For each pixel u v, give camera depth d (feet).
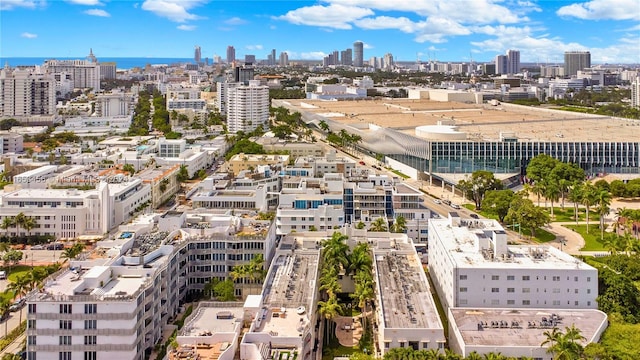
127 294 597.11
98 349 573.33
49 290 600.80
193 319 586.86
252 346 516.73
